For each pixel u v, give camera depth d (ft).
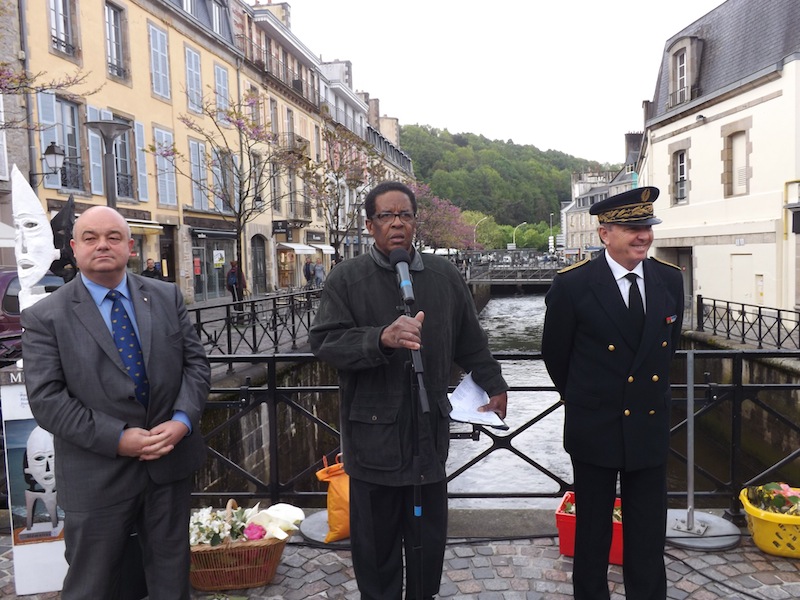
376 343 7.59
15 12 47.70
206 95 79.46
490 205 399.44
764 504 11.51
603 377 8.89
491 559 11.18
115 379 8.03
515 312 147.54
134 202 63.82
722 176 62.13
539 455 40.57
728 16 64.28
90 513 7.97
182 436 8.29
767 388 12.56
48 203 50.62
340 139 91.25
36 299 10.41
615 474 9.24
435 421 8.38
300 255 115.55
